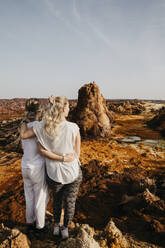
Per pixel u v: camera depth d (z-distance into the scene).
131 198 3.90
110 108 25.73
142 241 2.69
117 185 4.78
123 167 6.30
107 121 12.02
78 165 2.40
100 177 5.39
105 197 4.27
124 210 3.67
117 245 2.43
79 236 2.21
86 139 10.64
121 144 9.64
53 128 2.10
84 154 7.90
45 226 2.59
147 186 4.20
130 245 2.55
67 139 2.19
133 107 26.31
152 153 8.02
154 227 2.95
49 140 2.17
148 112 25.31
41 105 2.53
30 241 2.43
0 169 6.23
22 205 4.07
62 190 2.39
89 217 3.56
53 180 2.28
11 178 5.54
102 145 9.43
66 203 2.37
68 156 2.22
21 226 2.70
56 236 2.53
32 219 2.50
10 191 4.75
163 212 3.47
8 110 29.25
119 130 13.34
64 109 2.19
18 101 38.44
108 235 2.50
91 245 2.11
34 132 2.19
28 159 2.31
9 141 9.33
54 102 2.16
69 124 2.21
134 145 9.43
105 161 6.96
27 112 2.46
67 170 2.24
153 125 14.52
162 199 3.95
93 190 4.62
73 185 2.34
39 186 2.38
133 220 3.35
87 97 11.51
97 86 12.10
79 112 11.42
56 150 2.21
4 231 2.46
